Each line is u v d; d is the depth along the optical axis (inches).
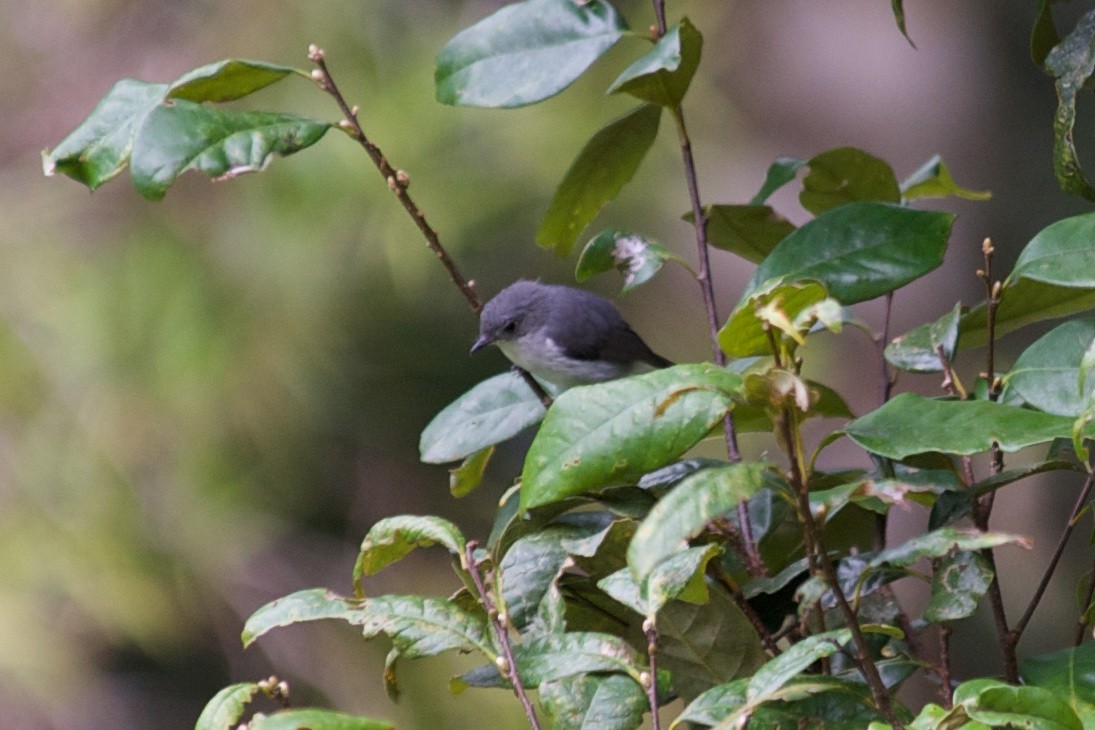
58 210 486.3
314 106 462.3
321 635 533.6
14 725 473.7
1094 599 147.1
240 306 476.1
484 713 486.3
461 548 130.1
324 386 510.3
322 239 469.1
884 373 171.6
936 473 153.3
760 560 155.0
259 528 510.3
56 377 472.1
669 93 172.1
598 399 117.4
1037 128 584.1
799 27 608.1
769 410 107.2
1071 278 138.3
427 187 463.8
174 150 143.2
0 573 464.8
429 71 463.8
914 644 152.0
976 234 565.9
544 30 166.1
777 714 130.3
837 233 151.8
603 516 148.1
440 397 546.6
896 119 601.0
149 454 484.4
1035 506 464.1
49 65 501.7
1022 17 590.9
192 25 494.0
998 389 150.1
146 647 493.4
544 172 466.9
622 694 131.6
